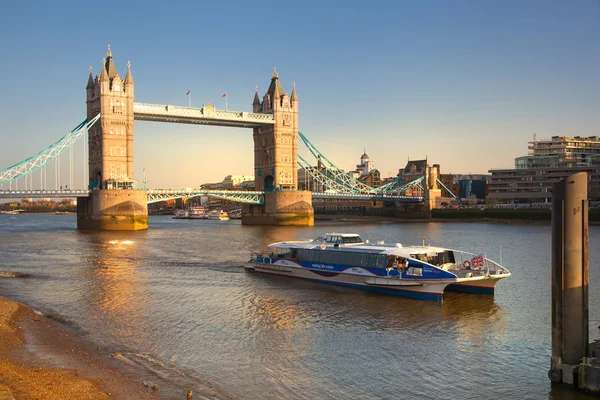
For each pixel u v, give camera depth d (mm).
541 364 32250
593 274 60781
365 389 28828
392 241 112438
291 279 59594
